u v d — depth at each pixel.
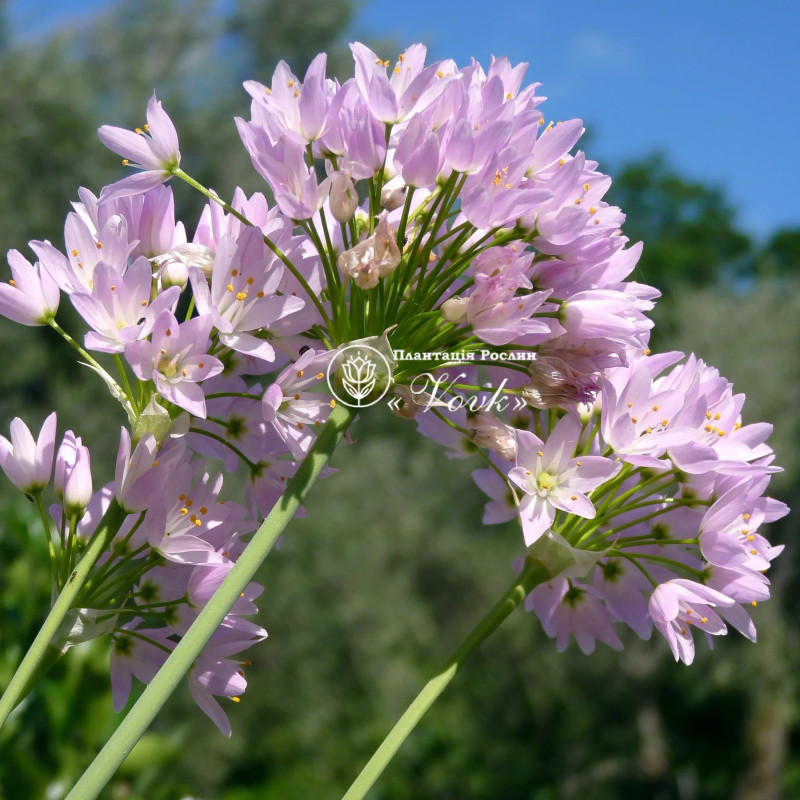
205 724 1.35
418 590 1.53
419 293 0.18
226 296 0.18
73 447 0.19
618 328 0.18
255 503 0.20
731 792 1.55
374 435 1.63
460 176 0.18
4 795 0.31
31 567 0.34
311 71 0.18
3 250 1.44
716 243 3.01
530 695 1.55
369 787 0.17
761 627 1.43
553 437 0.19
